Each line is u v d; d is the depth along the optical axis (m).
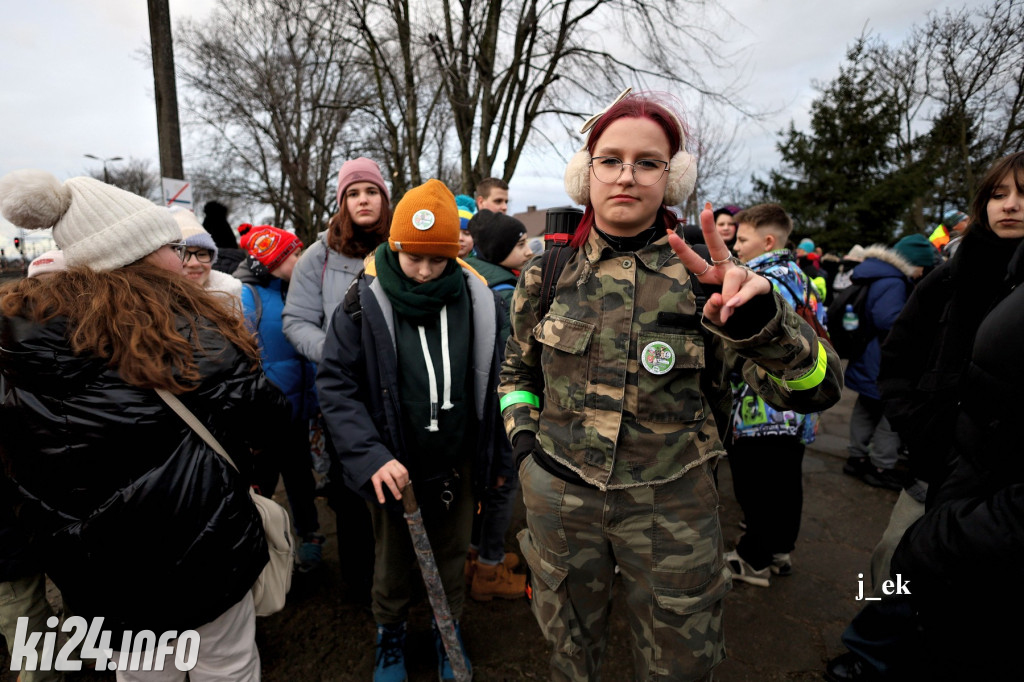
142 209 1.19
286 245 2.38
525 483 1.25
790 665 1.94
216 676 1.24
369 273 1.64
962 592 1.17
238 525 1.19
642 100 1.08
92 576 1.08
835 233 17.05
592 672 1.28
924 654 1.43
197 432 1.14
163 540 1.09
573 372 1.16
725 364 1.13
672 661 1.14
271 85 14.15
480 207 3.54
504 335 1.79
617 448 1.12
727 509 3.18
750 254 2.36
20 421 1.04
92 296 1.08
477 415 1.73
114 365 1.06
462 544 1.81
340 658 1.94
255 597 1.35
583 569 1.20
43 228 1.16
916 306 1.65
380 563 1.73
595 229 1.17
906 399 1.64
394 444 1.60
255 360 1.28
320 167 16.56
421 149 12.46
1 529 1.51
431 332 1.62
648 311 1.10
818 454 4.12
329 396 1.57
